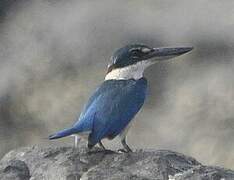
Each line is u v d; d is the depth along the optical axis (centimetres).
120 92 879
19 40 2064
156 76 1922
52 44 2038
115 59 904
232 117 1803
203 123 1812
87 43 2030
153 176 823
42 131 1866
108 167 837
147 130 1828
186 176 804
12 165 870
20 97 1919
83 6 2134
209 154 1756
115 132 861
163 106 1870
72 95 1912
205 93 1862
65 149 890
